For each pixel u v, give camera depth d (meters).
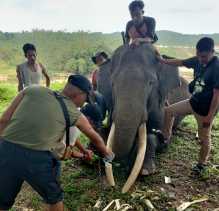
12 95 13.75
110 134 5.12
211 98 5.24
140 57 5.47
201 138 5.59
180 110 5.80
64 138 3.84
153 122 5.70
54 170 3.65
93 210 4.62
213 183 5.46
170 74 5.85
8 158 3.50
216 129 8.32
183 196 5.08
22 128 3.53
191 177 5.66
